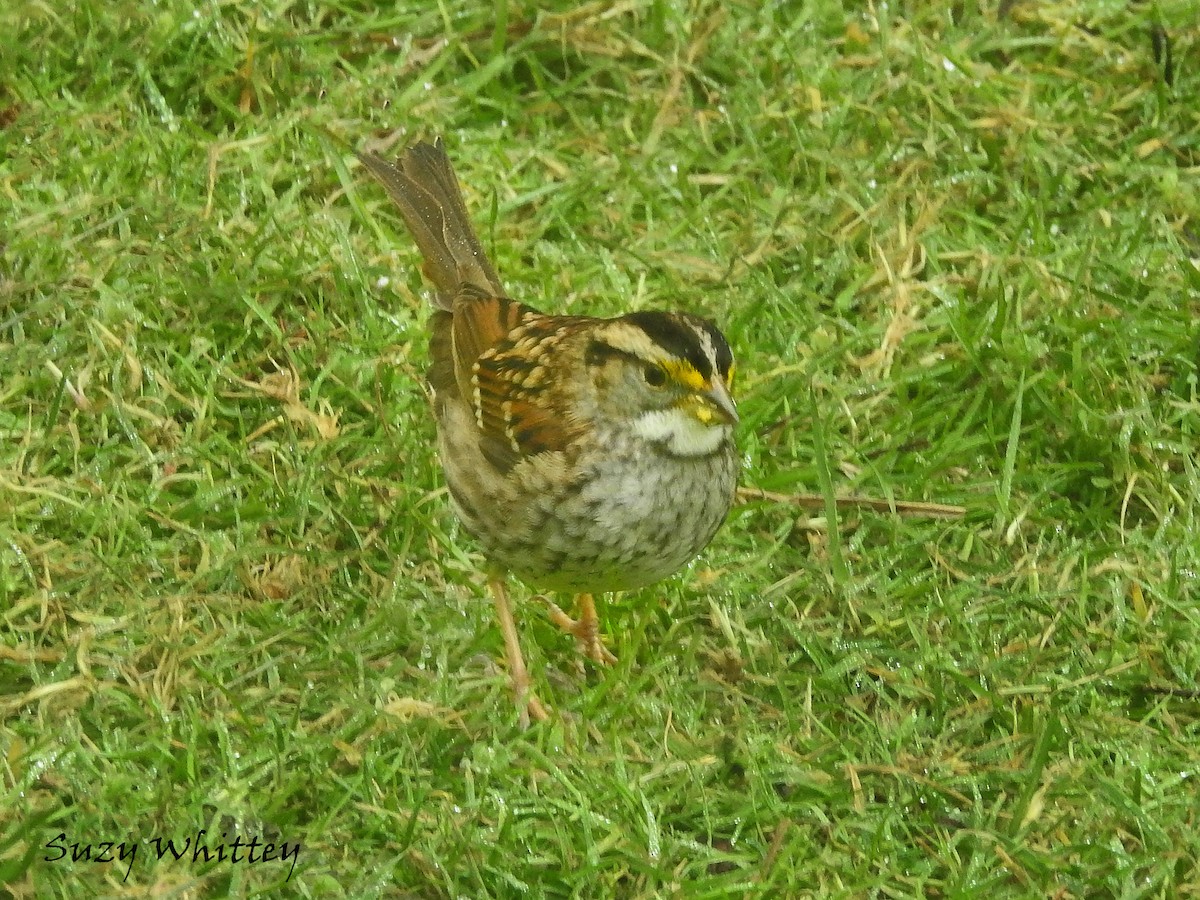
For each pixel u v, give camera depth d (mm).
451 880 8727
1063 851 9242
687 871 9102
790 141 13625
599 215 13180
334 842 9008
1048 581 10898
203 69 13633
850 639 10547
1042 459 11820
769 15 14328
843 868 9141
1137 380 11906
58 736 9242
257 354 11875
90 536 10461
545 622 10586
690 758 9648
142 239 12320
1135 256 12898
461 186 13188
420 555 10766
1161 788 9578
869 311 12664
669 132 13742
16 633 9977
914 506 11242
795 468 11555
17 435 11102
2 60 13367
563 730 9688
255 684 9906
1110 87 14133
